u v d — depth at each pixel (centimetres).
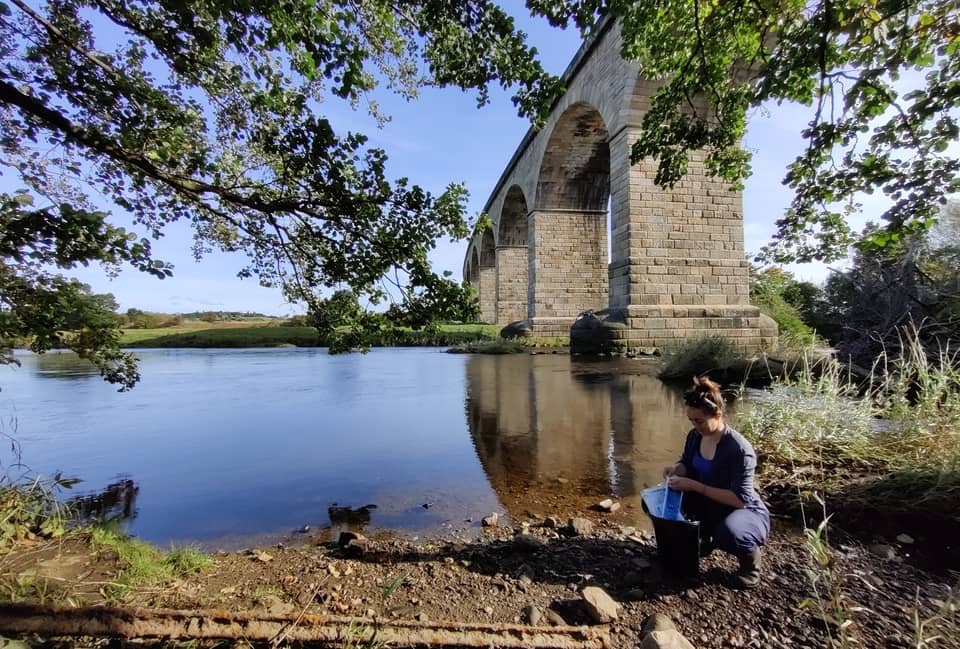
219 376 1316
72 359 2030
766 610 220
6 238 299
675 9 491
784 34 443
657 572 256
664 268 1586
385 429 642
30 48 333
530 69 383
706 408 268
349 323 421
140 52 363
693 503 276
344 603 229
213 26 321
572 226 2547
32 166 370
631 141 1589
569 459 495
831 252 491
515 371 1263
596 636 198
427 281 376
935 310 822
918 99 375
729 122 541
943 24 349
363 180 355
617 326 1550
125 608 193
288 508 373
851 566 258
